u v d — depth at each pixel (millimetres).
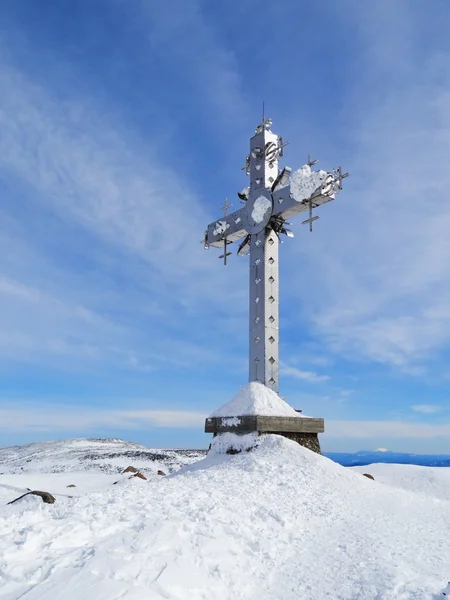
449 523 8812
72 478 19547
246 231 17672
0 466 29344
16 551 5707
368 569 6141
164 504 7812
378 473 18016
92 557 5516
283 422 14242
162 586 5199
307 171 15289
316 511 8953
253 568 6320
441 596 5027
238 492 9273
